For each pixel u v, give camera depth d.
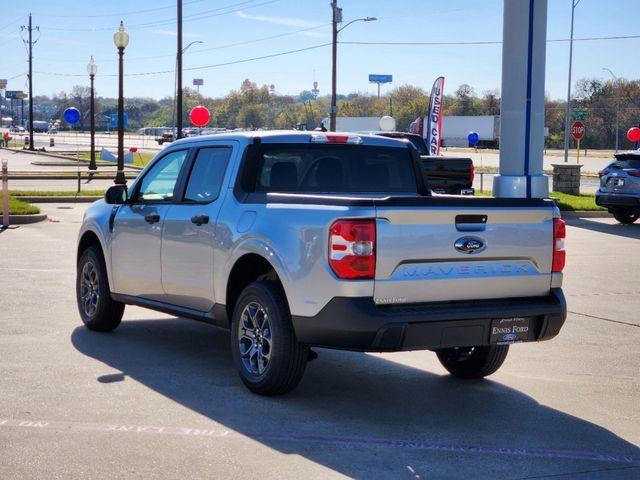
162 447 5.14
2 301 9.91
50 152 72.12
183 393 6.36
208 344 8.07
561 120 140.38
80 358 7.37
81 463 4.82
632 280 12.58
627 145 132.25
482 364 6.84
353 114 181.38
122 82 32.16
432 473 4.82
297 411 5.98
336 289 5.64
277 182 6.89
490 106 160.38
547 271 6.29
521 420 5.91
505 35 10.84
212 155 7.24
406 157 7.55
